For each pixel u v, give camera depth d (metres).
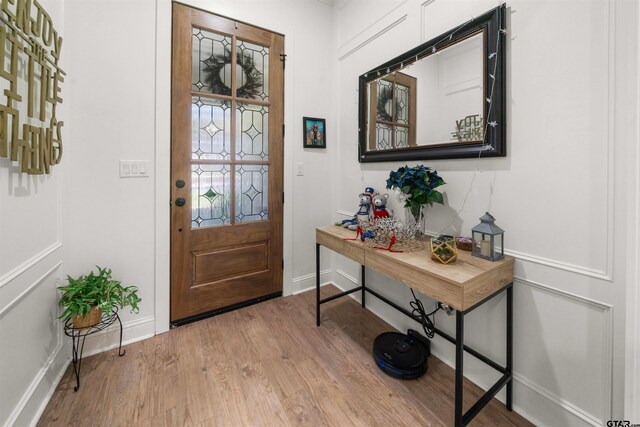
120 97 1.74
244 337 1.92
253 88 2.25
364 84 2.18
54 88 1.40
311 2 2.49
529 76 1.24
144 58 1.80
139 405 1.36
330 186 2.71
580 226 1.11
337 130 2.59
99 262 1.73
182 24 1.93
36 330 1.30
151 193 1.88
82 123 1.63
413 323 1.91
